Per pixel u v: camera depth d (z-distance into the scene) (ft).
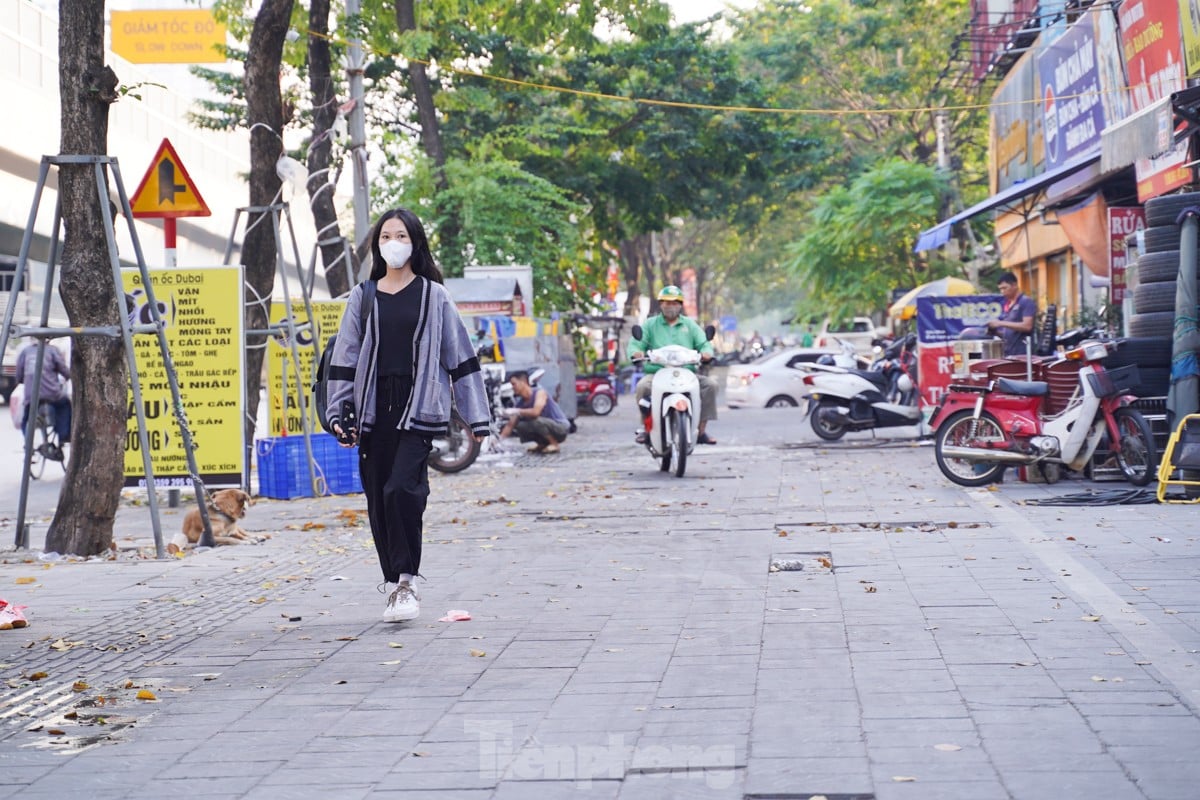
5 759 14.92
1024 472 41.39
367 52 75.61
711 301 282.15
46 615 24.14
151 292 32.30
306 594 25.70
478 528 34.86
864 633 20.03
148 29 72.13
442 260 96.53
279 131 47.01
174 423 40.75
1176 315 37.40
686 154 119.44
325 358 22.71
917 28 134.82
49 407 56.65
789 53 142.82
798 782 13.07
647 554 29.14
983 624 20.38
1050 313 51.03
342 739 15.30
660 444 48.21
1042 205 84.12
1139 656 17.92
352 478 45.19
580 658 19.02
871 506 36.47
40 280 138.21
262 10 46.14
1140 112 46.42
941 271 126.93
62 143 31.32
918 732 14.66
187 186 38.58
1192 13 54.44
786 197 150.20
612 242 130.00
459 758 14.34
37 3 136.46
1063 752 13.74
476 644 20.25
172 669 19.38
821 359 71.87
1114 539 28.55
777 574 25.80
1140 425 37.42
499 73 103.55
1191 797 12.27
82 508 31.96
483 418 22.57
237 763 14.49
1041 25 84.12
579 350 118.01
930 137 143.84
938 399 62.13
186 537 33.35
